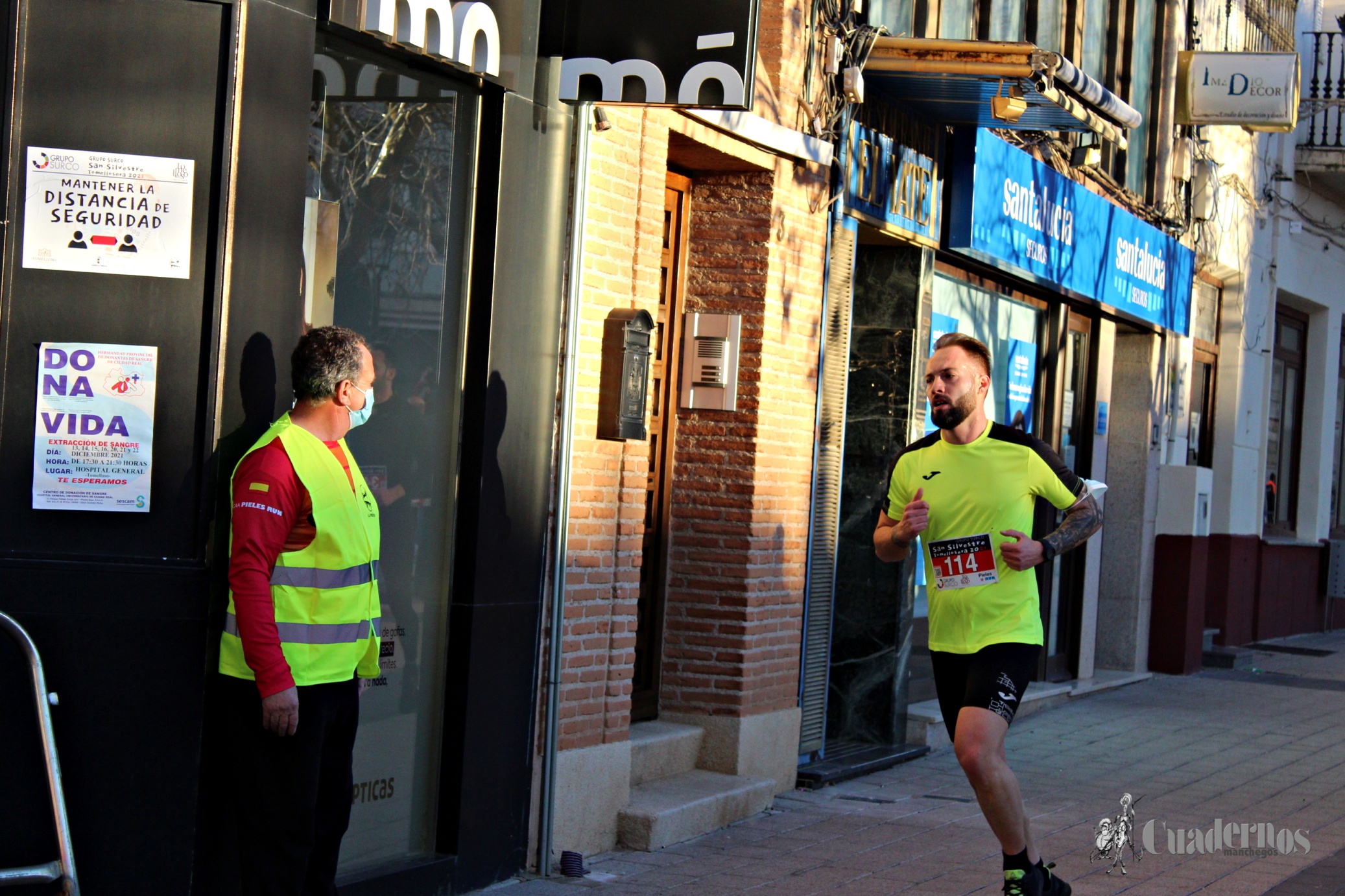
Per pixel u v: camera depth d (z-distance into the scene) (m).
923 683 10.64
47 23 4.55
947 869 6.47
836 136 8.27
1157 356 14.38
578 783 6.40
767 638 7.96
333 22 5.04
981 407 5.30
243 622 4.18
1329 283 19.31
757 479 7.79
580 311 6.32
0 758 4.48
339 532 4.41
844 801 8.00
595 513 6.50
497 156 5.90
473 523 5.85
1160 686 13.71
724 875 6.25
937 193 9.66
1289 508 19.45
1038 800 8.16
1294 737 10.85
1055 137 11.29
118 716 4.55
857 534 9.59
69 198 4.57
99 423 4.59
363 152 5.46
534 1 6.02
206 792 4.64
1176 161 14.34
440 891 5.70
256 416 4.77
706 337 7.80
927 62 8.28
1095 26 12.77
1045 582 12.60
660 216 6.91
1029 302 12.01
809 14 7.98
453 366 5.91
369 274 5.52
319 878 4.59
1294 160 17.64
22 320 4.54
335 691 4.44
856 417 9.62
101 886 4.54
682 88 5.96
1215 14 15.30
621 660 6.71
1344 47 17.78
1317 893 6.15
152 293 4.63
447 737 5.82
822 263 8.33
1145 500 14.25
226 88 4.68
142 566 4.57
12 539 4.54
